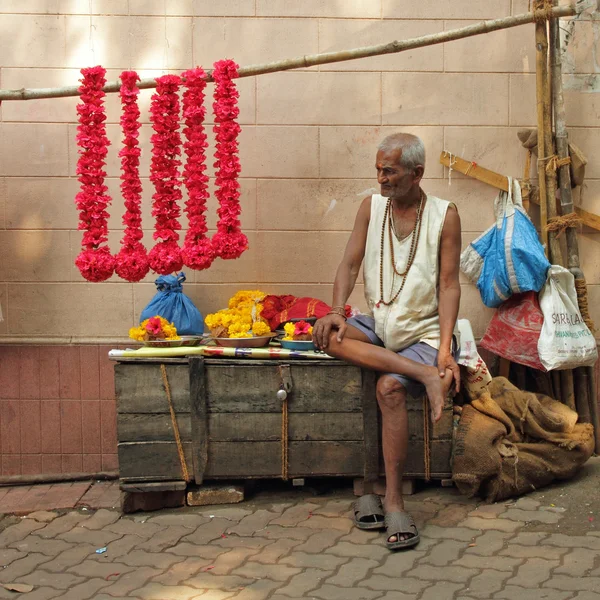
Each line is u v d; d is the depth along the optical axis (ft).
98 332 14.83
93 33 14.37
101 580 10.82
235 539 11.93
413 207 12.20
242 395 12.85
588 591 10.11
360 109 14.52
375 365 12.07
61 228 14.65
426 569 10.82
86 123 12.82
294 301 14.16
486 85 14.55
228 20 14.38
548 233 14.29
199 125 12.94
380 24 14.43
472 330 14.85
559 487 13.35
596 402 14.78
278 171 14.60
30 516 13.10
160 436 12.89
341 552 11.40
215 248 13.02
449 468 12.96
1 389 14.87
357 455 12.95
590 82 14.60
